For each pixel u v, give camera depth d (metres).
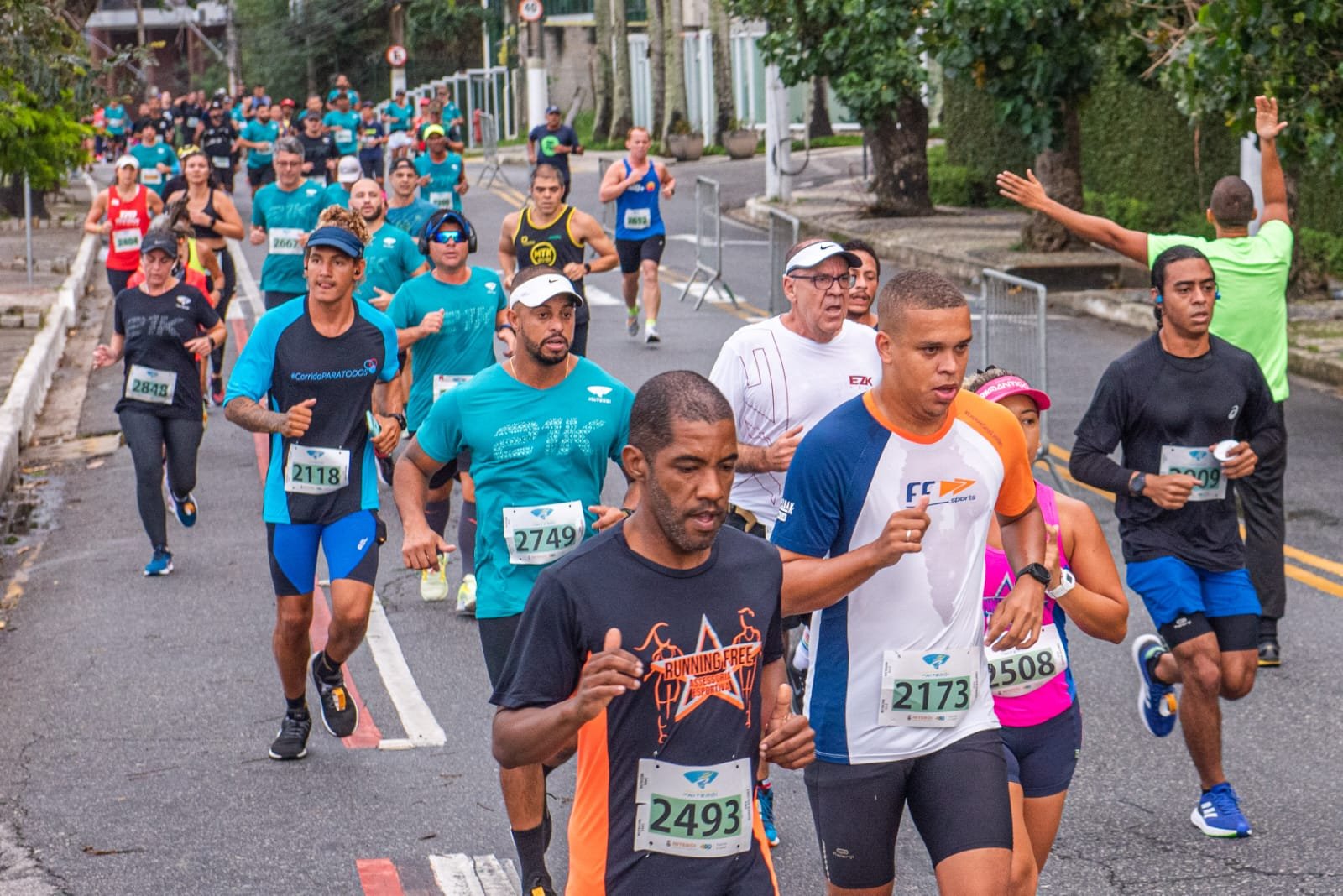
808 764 4.80
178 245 12.19
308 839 6.97
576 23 70.06
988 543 5.45
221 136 42.12
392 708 8.59
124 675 9.16
